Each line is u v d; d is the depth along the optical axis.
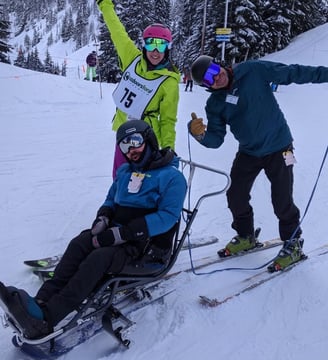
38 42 174.12
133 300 2.92
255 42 29.17
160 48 3.18
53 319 2.22
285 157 3.26
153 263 2.65
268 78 3.10
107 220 2.69
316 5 37.03
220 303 2.94
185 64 32.44
